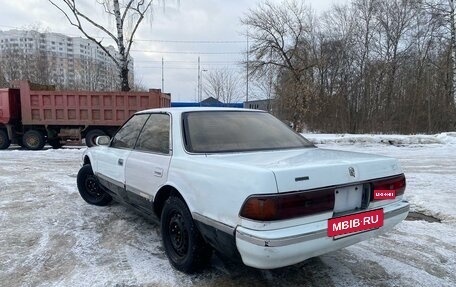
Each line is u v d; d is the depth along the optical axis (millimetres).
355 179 2803
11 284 3129
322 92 26406
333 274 3342
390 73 26188
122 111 13977
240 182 2574
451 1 23219
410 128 24609
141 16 17156
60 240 4152
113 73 47469
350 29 28984
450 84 24234
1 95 14055
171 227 3451
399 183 3158
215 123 3650
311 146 3805
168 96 15461
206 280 3197
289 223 2482
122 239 4180
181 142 3404
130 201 4270
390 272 3398
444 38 24406
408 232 4523
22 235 4301
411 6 26656
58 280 3193
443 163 10438
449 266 3549
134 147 4207
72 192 6480
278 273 3346
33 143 14352
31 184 7172
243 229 2500
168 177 3369
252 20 24344
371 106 26109
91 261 3592
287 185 2469
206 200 2869
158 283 3137
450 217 5109
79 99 13930
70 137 14195
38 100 13977
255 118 3965
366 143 16547
